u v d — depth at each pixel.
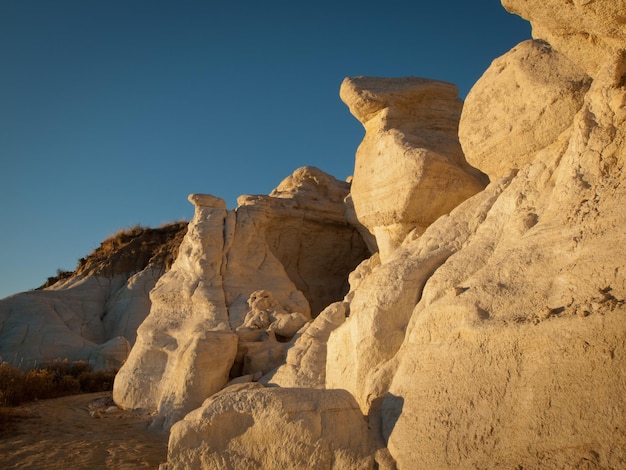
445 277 5.33
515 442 3.57
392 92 10.40
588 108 4.81
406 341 5.27
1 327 16.88
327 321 8.75
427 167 8.82
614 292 3.67
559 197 4.73
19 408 10.55
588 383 3.40
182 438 4.93
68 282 21.61
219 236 12.25
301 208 14.18
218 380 8.84
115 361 15.55
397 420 4.43
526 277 4.41
